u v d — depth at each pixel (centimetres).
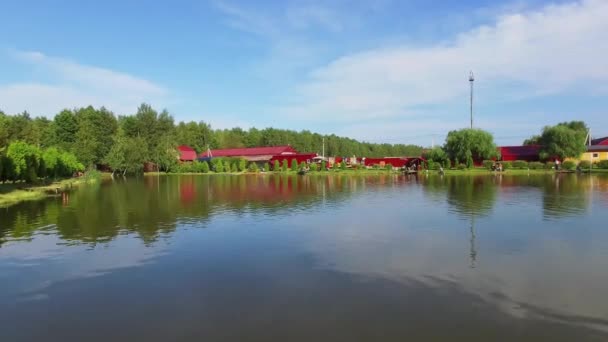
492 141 5609
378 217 1575
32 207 2081
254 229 1374
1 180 2812
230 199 2342
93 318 659
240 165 6806
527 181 3381
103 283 833
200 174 6488
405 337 570
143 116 7306
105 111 7312
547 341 554
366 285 788
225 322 632
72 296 761
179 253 1062
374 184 3409
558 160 5409
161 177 5672
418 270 877
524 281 795
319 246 1109
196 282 828
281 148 8169
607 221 1404
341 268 902
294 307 686
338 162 7262
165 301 727
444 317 634
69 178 4847
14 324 642
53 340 586
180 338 582
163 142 6781
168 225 1479
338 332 589
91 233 1347
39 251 1108
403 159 6838
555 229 1280
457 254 1000
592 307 665
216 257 1016
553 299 702
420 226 1371
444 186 3030
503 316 636
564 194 2270
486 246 1075
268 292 761
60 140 6750
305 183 3712
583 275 826
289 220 1546
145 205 2105
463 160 5603
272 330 601
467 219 1490
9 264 984
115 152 5912
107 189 3338
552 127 5488
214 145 10131
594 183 3061
